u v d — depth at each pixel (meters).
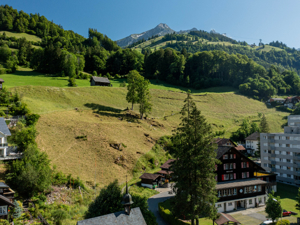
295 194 66.56
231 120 136.50
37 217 37.56
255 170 64.06
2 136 51.03
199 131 42.00
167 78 195.50
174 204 42.31
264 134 86.50
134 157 73.56
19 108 70.38
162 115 119.69
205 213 40.22
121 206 34.75
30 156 47.50
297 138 75.94
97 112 98.62
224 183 57.31
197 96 161.12
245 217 51.41
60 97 102.25
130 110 110.56
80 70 179.12
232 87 193.88
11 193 37.75
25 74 148.00
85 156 65.44
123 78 193.62
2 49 165.25
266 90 176.00
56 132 71.19
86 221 26.62
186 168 40.88
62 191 47.66
